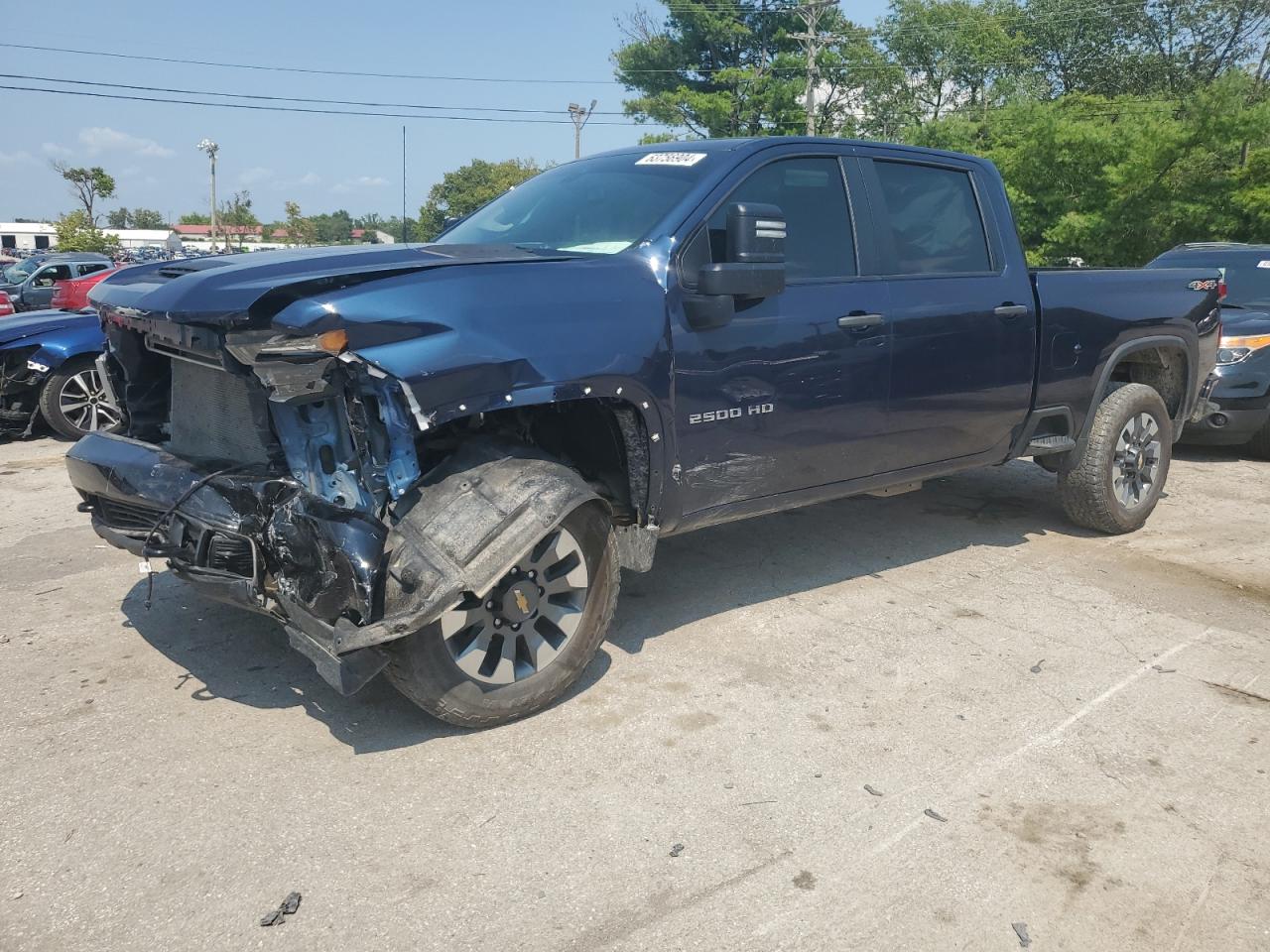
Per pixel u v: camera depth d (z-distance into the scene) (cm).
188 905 248
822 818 289
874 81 4444
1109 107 2966
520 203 449
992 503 641
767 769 315
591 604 349
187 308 296
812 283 409
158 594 460
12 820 282
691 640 416
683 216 374
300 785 302
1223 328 781
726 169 394
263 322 286
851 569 507
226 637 411
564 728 339
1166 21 4434
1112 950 238
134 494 338
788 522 593
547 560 334
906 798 300
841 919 247
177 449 354
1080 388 522
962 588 481
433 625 310
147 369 377
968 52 4428
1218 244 972
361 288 289
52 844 271
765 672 385
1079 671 390
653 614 445
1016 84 4284
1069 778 312
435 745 327
